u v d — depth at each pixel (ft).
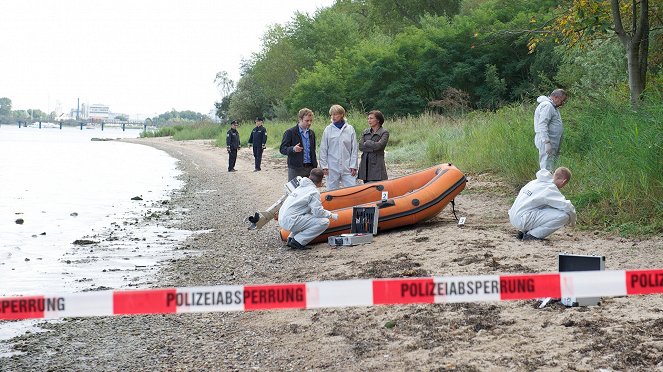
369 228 37.65
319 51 218.79
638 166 34.99
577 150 45.52
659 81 51.11
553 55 117.08
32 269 35.99
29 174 101.14
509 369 17.88
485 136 63.16
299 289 16.70
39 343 24.27
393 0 218.38
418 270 28.27
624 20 56.34
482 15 147.43
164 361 22.09
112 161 135.33
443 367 18.47
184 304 16.72
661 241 29.68
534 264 27.22
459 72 140.26
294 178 40.22
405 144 92.17
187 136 254.47
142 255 39.40
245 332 24.43
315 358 21.03
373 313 24.25
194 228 49.21
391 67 151.74
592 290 16.94
